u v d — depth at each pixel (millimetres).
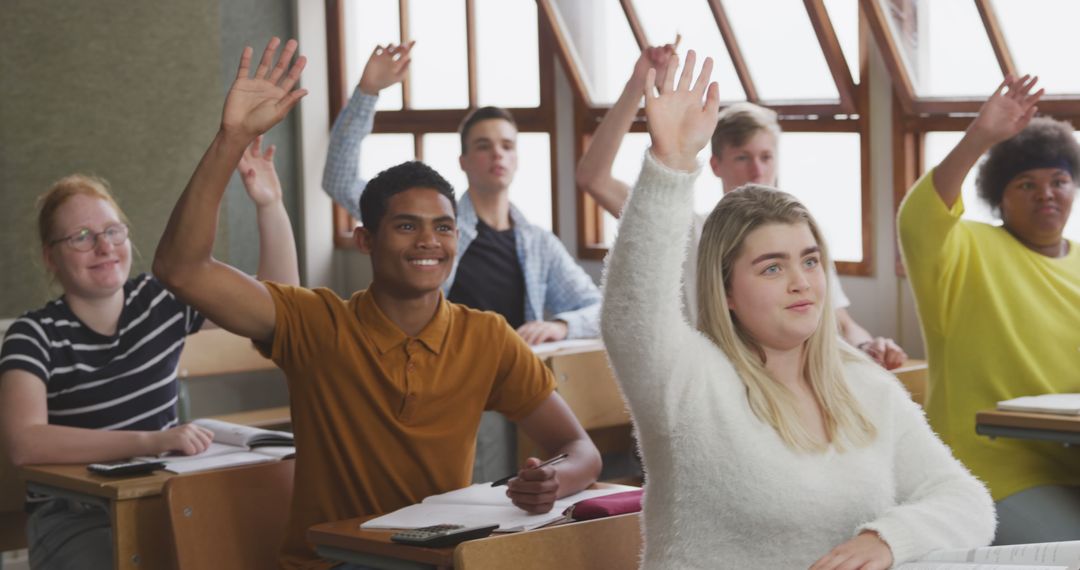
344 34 6715
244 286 2447
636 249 1738
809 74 4770
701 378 1792
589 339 4547
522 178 6004
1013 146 3262
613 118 3539
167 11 5934
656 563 1818
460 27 6125
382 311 2564
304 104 6707
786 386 1847
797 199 1873
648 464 1845
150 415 3152
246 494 2572
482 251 4660
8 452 2893
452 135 6285
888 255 4570
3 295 5559
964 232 3232
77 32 5738
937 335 3248
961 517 1829
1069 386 3195
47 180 5672
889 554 1746
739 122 3707
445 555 2014
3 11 5602
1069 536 2936
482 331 2635
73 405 3062
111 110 5816
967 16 4211
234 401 6328
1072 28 3957
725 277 1856
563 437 2689
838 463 1810
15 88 5617
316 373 2514
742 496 1766
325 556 2223
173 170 5961
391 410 2529
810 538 1790
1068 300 3258
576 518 2188
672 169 1729
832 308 1888
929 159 4492
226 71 6449
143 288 3203
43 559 2941
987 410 3057
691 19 5105
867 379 1945
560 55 5645
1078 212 3826
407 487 2537
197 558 2482
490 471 3916
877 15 4418
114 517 2621
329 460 2525
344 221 6859
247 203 6418
